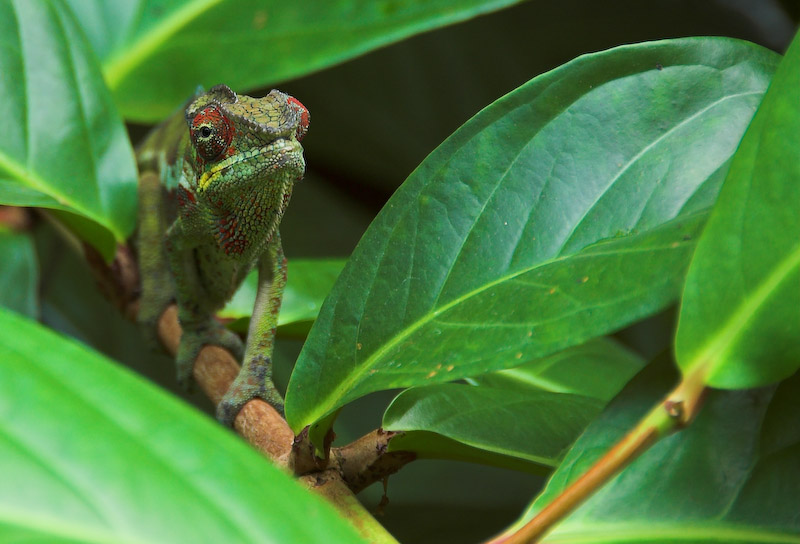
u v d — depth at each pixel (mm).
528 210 564
